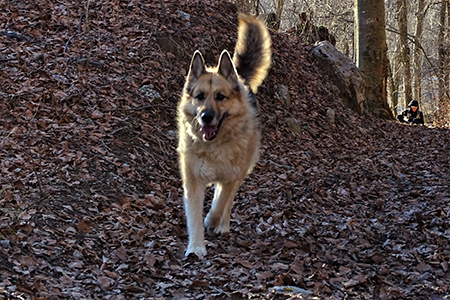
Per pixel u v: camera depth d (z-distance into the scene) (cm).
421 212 716
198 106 659
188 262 646
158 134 776
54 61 796
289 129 864
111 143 742
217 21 1038
